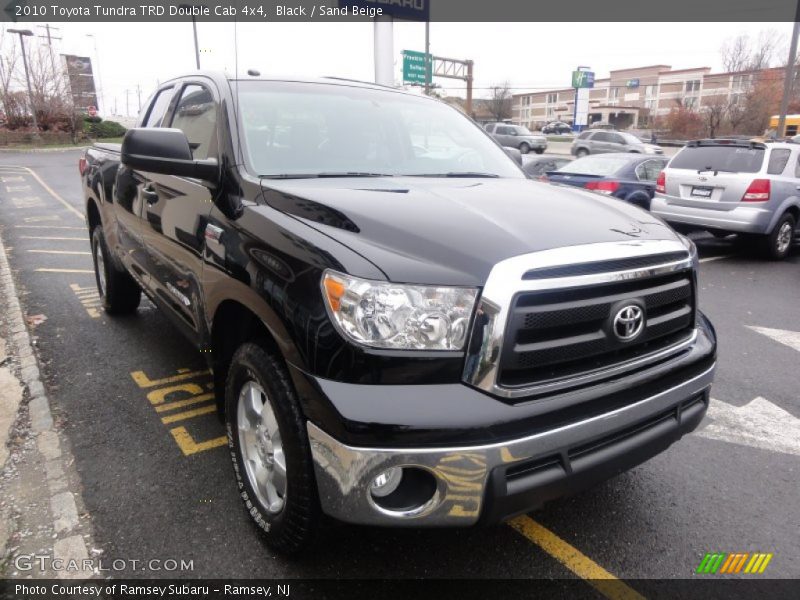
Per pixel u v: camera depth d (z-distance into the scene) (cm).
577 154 3581
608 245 229
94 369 454
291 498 229
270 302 230
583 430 217
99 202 520
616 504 309
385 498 212
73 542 265
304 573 252
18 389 403
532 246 218
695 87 9450
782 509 309
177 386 427
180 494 304
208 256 287
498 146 418
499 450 201
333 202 250
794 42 2708
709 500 314
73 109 4300
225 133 304
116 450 344
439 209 252
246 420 270
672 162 998
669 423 252
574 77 6425
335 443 202
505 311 203
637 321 235
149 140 291
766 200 899
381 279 205
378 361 201
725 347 552
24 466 321
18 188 1841
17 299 620
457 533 281
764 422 405
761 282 817
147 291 412
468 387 204
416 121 385
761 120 5216
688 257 261
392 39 1326
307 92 356
